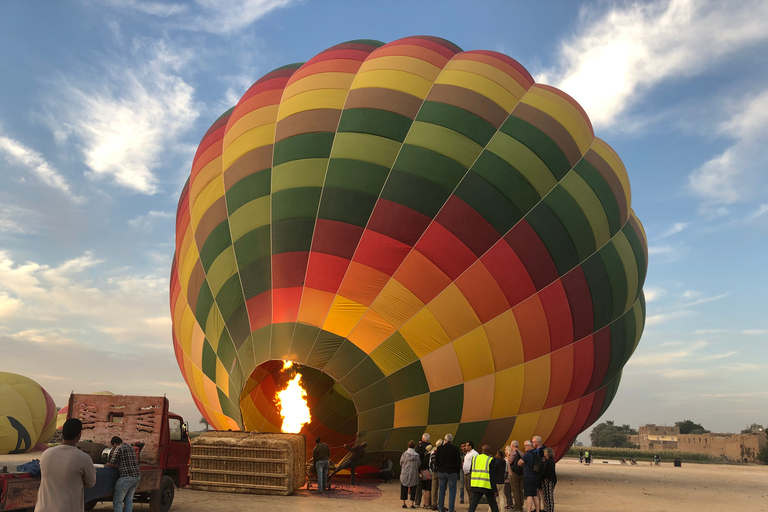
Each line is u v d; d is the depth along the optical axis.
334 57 17.95
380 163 15.25
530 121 16.09
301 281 14.51
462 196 14.81
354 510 10.85
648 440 104.00
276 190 15.57
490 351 14.51
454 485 10.67
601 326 16.03
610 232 16.45
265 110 17.31
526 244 14.83
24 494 7.68
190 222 17.55
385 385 14.09
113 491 8.59
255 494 12.58
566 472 24.88
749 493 17.77
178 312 18.17
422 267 14.36
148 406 10.42
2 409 24.94
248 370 14.41
